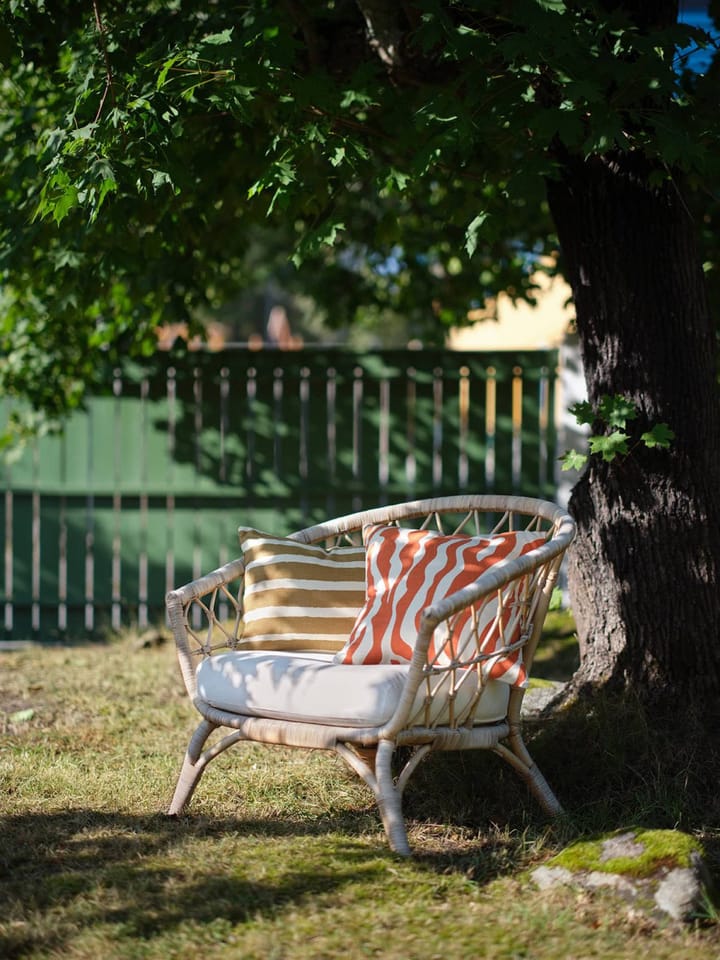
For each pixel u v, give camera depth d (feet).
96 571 24.02
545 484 23.53
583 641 14.88
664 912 9.04
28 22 14.44
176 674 19.38
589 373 14.73
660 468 14.05
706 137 12.66
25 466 23.95
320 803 12.23
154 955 8.32
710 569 13.97
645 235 14.12
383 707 10.32
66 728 15.66
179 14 15.03
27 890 9.63
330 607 12.85
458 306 29.35
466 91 13.56
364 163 15.06
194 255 20.59
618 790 12.32
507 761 11.78
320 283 30.83
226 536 24.06
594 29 12.49
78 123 13.78
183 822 11.53
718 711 13.66
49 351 22.56
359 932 8.71
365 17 15.17
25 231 16.19
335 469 23.97
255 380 23.85
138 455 23.88
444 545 12.07
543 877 9.83
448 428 23.73
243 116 13.47
